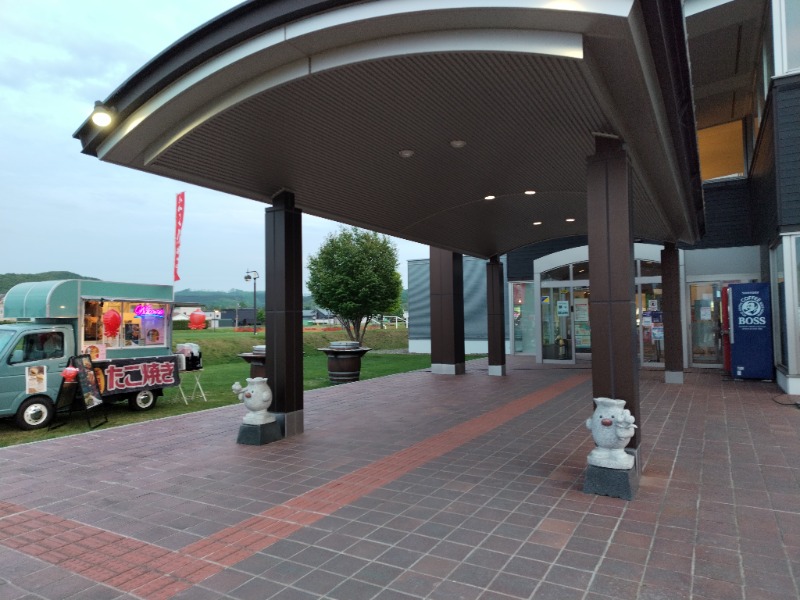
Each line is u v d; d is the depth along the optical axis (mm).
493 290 13844
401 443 6750
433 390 11430
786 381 9562
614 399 4891
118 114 5387
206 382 13836
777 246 10469
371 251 22453
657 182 7082
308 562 3539
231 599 3102
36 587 3314
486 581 3209
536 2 3602
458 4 3695
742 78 13297
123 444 7012
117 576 3430
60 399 8516
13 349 8312
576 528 3969
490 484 5043
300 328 7496
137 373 9672
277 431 7078
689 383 11500
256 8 4199
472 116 5191
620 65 4105
